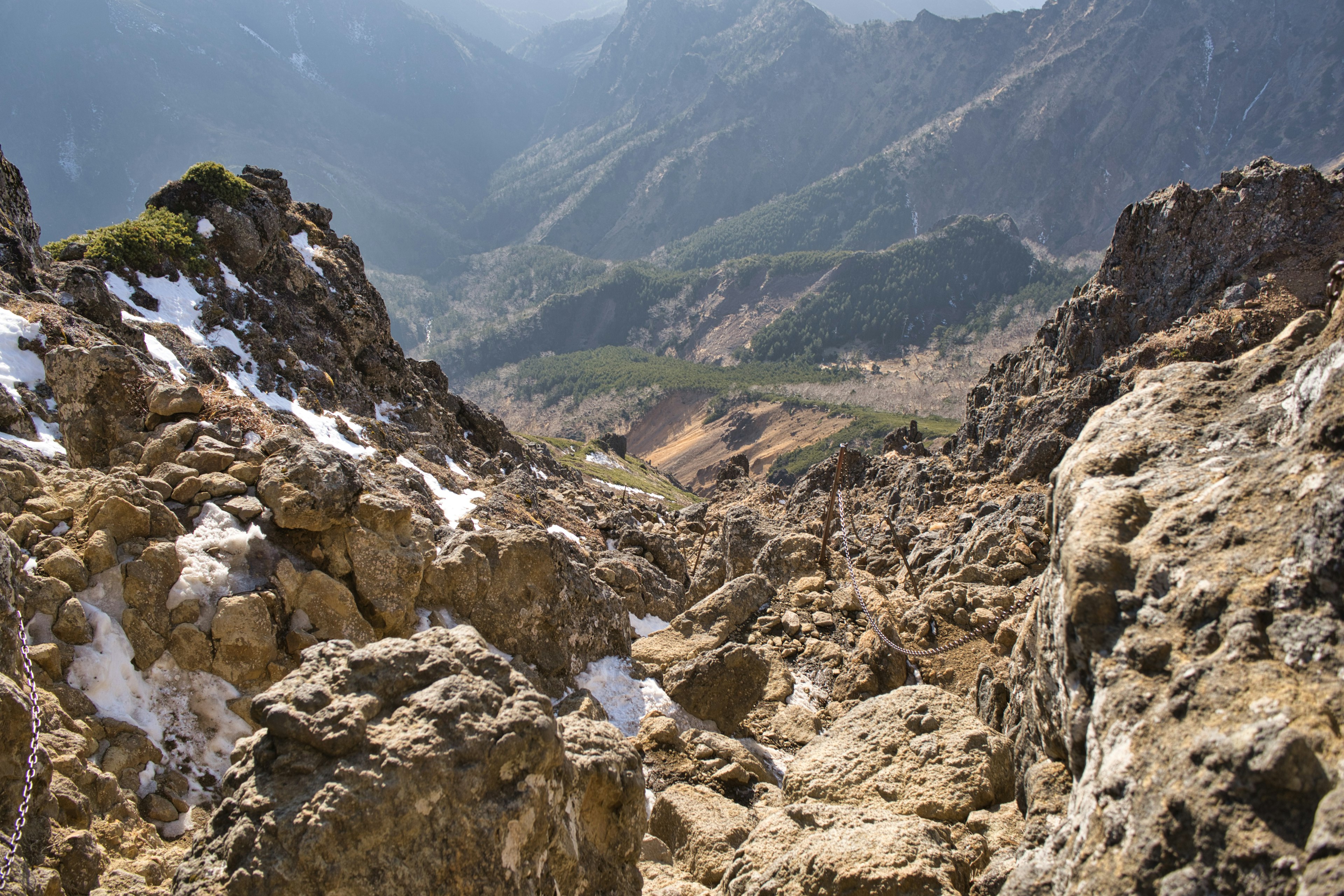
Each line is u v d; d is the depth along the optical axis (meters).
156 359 22.81
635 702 14.54
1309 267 28.47
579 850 7.74
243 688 10.52
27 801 6.90
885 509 36.81
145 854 8.01
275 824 6.38
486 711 7.02
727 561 21.62
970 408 44.38
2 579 8.23
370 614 12.04
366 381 37.59
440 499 22.28
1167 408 8.44
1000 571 18.19
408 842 6.39
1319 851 4.64
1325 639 5.56
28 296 19.30
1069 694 7.15
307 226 40.41
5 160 23.47
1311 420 6.69
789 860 8.27
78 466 13.42
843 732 11.77
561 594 14.29
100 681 9.49
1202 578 6.39
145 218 30.73
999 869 7.50
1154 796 5.59
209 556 11.13
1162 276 31.25
